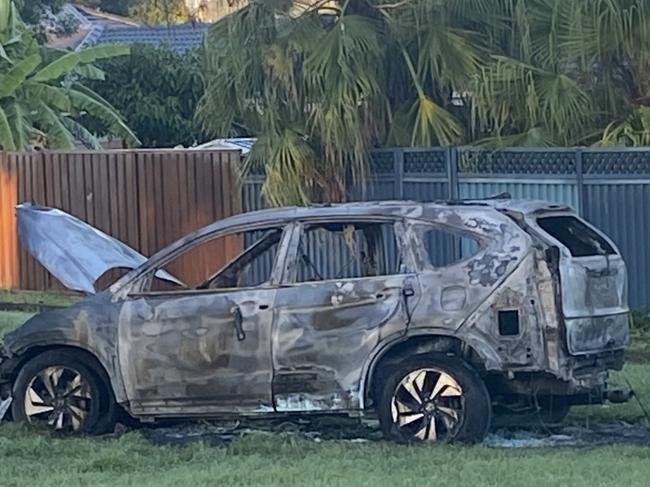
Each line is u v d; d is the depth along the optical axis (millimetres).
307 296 9891
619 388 10852
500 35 16609
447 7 16484
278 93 16828
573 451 9422
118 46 26922
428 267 9805
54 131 26016
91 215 19812
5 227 20391
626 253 15852
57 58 27641
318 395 9844
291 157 16828
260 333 9922
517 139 16359
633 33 15367
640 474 8492
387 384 9719
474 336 9586
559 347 9516
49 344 10383
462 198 16766
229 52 17000
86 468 9180
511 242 9688
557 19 15828
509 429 10531
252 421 10828
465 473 8570
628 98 16188
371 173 17156
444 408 9641
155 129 31938
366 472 8727
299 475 8664
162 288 10680
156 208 19422
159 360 10117
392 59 16938
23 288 20344
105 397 10375
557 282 9523
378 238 10117
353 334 9766
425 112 16781
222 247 18250
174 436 10523
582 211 16016
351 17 16516
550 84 15891
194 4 24375
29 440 9898
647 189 15703
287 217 10234
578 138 16234
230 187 18953
